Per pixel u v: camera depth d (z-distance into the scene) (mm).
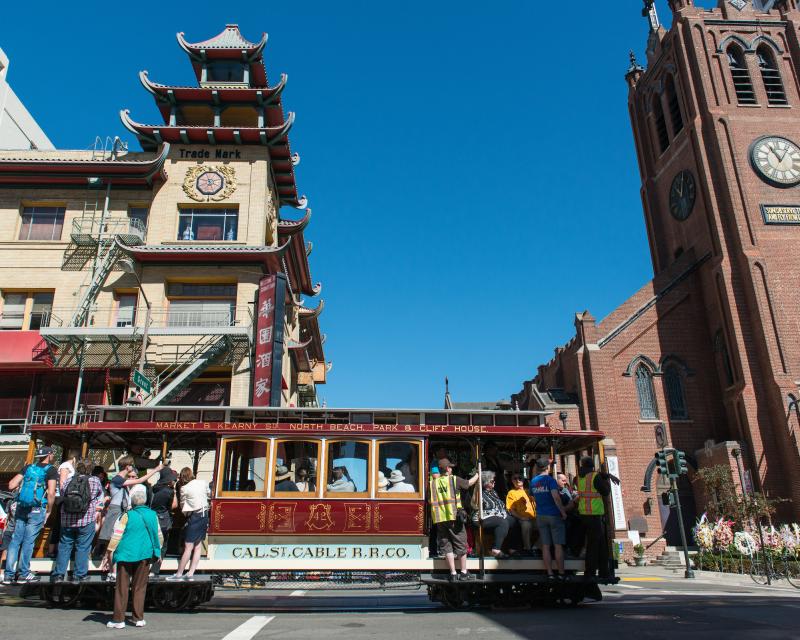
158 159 28562
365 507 11734
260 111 31531
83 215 29078
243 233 29375
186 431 12102
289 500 11703
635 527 32406
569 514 12391
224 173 30250
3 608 10531
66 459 13086
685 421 34812
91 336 25500
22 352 26484
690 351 36375
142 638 7934
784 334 33344
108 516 11039
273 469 11875
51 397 26594
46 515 11086
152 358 26359
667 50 42438
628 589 16344
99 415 12820
